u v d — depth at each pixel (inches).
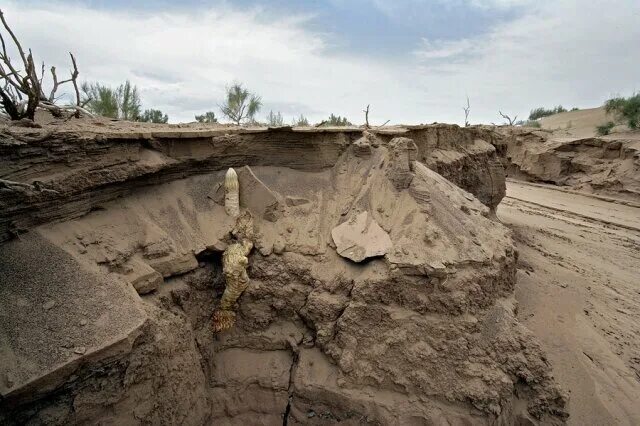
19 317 198.1
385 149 367.9
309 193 364.2
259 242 321.4
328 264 309.1
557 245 665.0
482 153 681.6
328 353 290.2
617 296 481.1
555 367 327.6
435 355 267.9
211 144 336.8
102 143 261.0
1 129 215.8
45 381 179.8
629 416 292.2
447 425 254.7
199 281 298.2
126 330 206.7
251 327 315.3
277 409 294.2
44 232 234.7
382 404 267.3
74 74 368.2
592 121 1905.8
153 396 226.4
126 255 254.2
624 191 1043.9
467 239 309.0
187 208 316.5
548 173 1272.1
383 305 281.4
